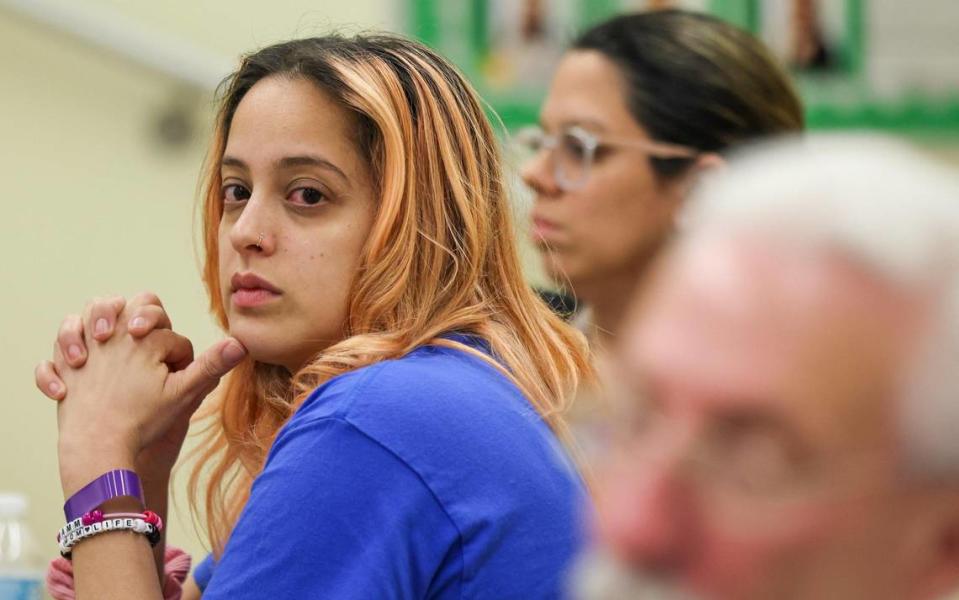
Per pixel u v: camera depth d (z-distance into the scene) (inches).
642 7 371.2
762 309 63.0
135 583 166.2
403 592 143.3
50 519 363.3
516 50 370.9
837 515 62.8
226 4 370.6
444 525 144.8
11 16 362.0
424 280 167.2
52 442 365.1
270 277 167.8
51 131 366.6
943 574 64.1
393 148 166.4
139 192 366.9
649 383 66.1
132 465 173.6
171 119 368.5
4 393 364.2
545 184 253.0
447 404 150.2
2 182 365.7
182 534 321.1
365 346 159.9
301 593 142.6
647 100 247.9
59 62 366.6
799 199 64.2
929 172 65.6
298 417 154.0
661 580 65.4
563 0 369.7
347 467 145.4
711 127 246.8
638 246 249.8
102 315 179.3
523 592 146.8
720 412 63.7
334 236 167.2
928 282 61.6
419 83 172.6
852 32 379.6
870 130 381.1
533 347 171.2
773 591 64.2
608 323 253.4
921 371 61.3
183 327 365.7
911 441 61.7
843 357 61.7
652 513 65.2
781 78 252.8
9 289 365.4
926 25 378.9
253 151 169.2
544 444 155.3
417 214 168.4
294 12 371.2
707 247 65.9
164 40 366.9
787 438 62.7
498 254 175.9
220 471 194.5
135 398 175.3
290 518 144.9
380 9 372.2
